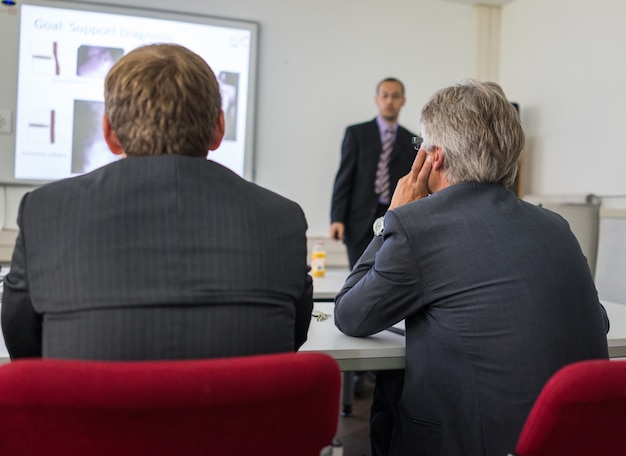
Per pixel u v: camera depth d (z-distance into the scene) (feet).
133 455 2.34
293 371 2.35
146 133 2.95
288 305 2.98
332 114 14.06
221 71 13.06
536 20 14.02
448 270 3.58
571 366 2.66
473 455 3.43
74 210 2.75
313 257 8.07
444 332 3.59
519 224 3.69
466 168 3.90
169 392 2.18
